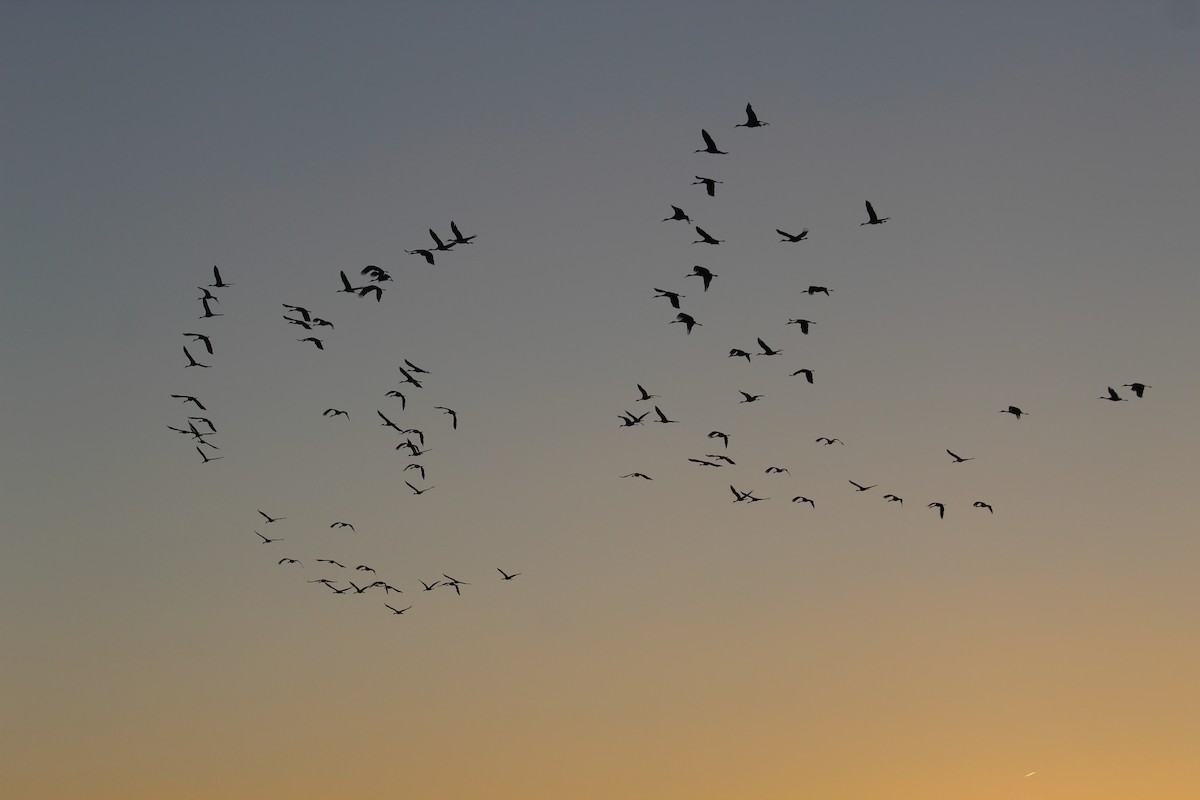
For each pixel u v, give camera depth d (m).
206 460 103.81
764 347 101.12
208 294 95.62
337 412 109.69
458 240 93.56
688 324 90.50
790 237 84.94
